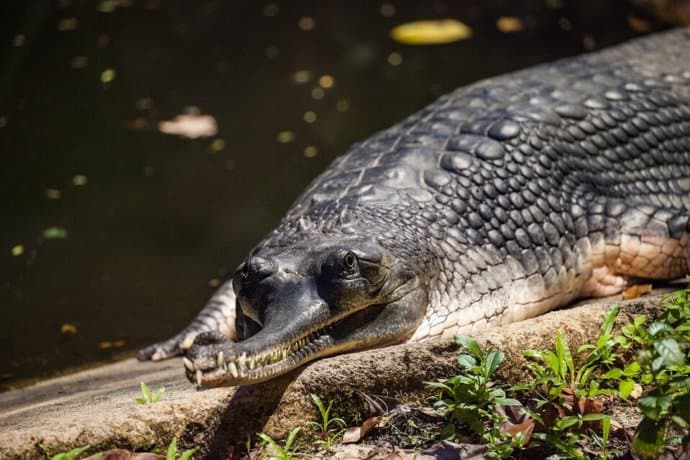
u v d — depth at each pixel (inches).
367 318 329.1
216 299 436.5
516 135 410.9
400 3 813.2
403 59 721.6
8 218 558.6
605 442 268.5
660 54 499.5
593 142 430.6
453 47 732.0
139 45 765.3
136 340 449.4
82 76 721.6
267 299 318.3
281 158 607.2
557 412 276.7
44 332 458.3
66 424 274.4
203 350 269.3
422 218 371.2
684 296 301.3
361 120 642.8
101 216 556.7
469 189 388.5
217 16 810.2
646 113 450.3
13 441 265.9
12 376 422.9
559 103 435.8
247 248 523.8
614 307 309.0
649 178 441.1
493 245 383.6
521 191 398.6
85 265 513.7
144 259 518.0
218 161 608.4
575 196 411.5
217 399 283.0
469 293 368.8
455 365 290.8
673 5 723.4
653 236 399.5
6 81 716.0
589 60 487.2
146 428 275.4
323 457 276.8
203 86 701.9
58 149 629.9
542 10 773.9
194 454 278.5
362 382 288.4
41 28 793.6
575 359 300.5
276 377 290.8
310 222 364.8
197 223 548.4
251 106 671.8
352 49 743.7
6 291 494.6
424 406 290.0
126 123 657.0
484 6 792.9
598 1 770.8
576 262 402.6
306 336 311.0
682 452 264.1
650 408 249.1
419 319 346.3
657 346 252.1
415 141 411.5
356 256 319.9
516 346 294.2
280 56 740.7
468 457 267.9
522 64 699.4
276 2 829.2
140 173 601.0
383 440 281.4
